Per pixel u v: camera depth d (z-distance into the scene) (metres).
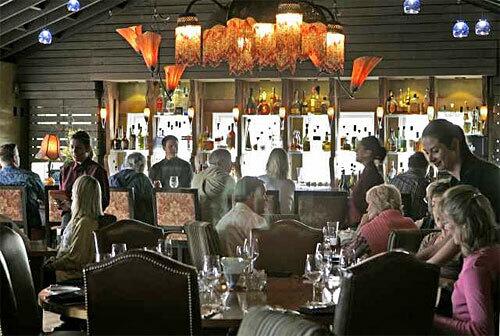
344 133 13.77
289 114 13.63
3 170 11.12
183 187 11.38
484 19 12.89
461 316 4.15
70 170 9.06
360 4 13.30
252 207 6.71
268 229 6.46
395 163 13.49
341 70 9.70
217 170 10.04
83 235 6.32
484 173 4.84
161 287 4.19
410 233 5.85
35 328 5.39
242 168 13.88
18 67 14.43
